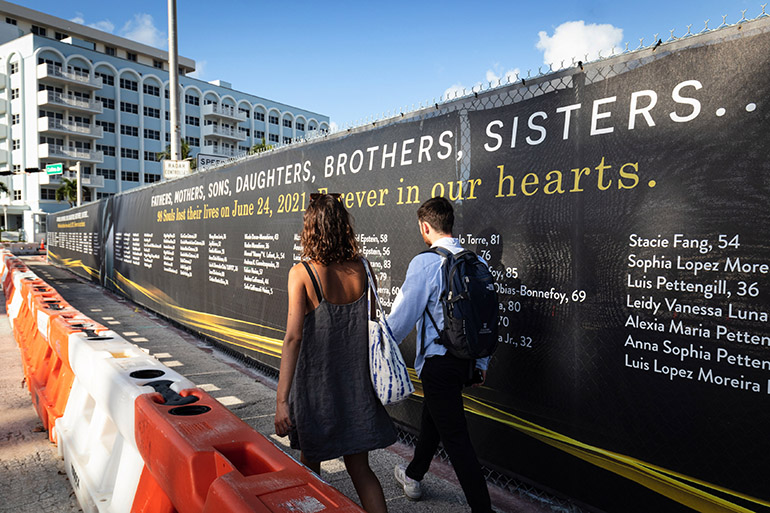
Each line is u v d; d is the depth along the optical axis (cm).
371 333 213
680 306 227
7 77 5491
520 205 293
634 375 243
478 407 319
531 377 288
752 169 206
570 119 270
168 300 852
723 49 214
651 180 237
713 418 217
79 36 6525
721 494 215
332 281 211
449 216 254
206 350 689
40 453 359
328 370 208
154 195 914
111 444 275
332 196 218
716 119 216
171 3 1055
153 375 248
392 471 333
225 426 180
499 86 306
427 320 245
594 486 259
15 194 5581
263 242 561
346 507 125
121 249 1157
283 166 522
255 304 581
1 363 602
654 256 236
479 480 237
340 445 207
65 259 1984
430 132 351
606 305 253
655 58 236
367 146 407
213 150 6788
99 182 5528
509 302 299
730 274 212
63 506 293
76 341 321
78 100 5391
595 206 258
